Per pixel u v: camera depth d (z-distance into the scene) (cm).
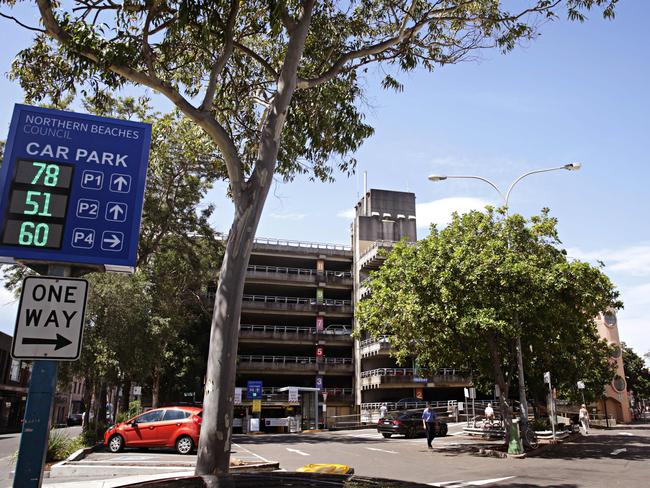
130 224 569
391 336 2133
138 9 911
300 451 1975
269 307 5009
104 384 2453
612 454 1814
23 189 536
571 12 1139
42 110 568
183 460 1476
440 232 1980
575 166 2109
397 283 1986
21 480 425
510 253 1809
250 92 1310
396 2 1207
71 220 547
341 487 287
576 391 3659
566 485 1120
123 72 858
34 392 442
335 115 1252
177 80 1301
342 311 5172
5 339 4691
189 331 4141
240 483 288
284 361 4841
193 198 2762
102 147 583
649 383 6438
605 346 3344
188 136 1759
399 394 4856
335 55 1258
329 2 1220
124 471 1290
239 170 898
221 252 3131
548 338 2028
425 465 1518
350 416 4669
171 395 4222
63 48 991
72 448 1697
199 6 859
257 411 3338
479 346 1973
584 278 1839
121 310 2195
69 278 462
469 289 1784
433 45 1265
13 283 2502
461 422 3912
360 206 5681
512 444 1758
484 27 1223
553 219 2023
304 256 5344
